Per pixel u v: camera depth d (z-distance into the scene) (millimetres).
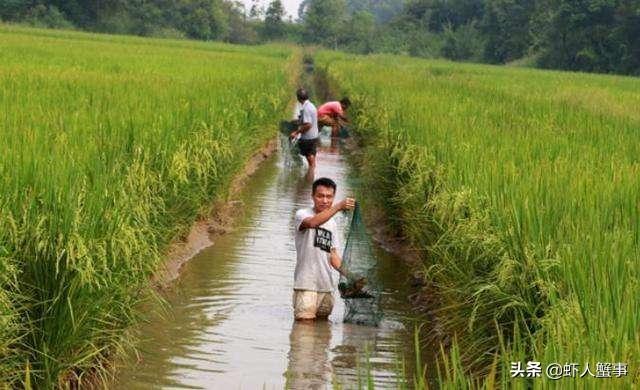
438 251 10891
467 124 16609
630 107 28109
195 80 23938
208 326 10312
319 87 57531
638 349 5578
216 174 14852
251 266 13156
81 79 20000
